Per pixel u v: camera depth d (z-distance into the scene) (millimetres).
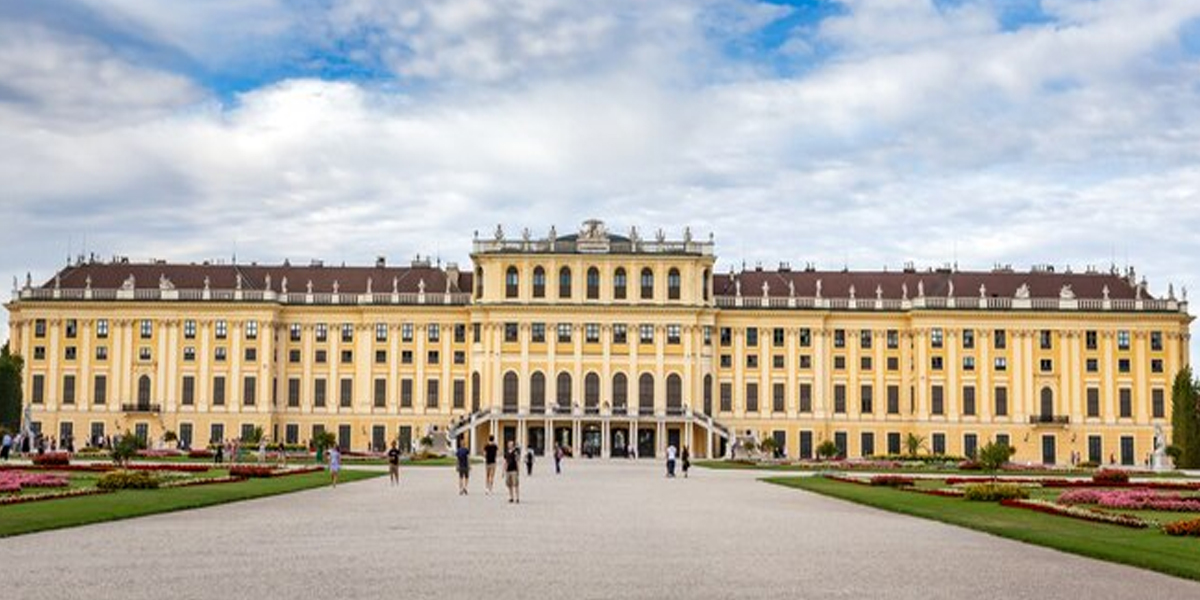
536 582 30391
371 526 45406
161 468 89125
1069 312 160750
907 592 29344
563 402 160500
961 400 161125
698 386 161000
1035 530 43844
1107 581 31188
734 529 45781
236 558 34438
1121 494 59438
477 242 163250
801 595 28781
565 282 162375
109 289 162250
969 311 161375
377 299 163875
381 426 163375
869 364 164375
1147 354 160250
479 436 159625
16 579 29641
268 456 122562
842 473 105062
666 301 162000
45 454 112562
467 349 163875
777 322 164500
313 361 164125
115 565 32438
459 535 42219
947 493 67375
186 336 161500
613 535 42906
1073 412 159875
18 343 161375
